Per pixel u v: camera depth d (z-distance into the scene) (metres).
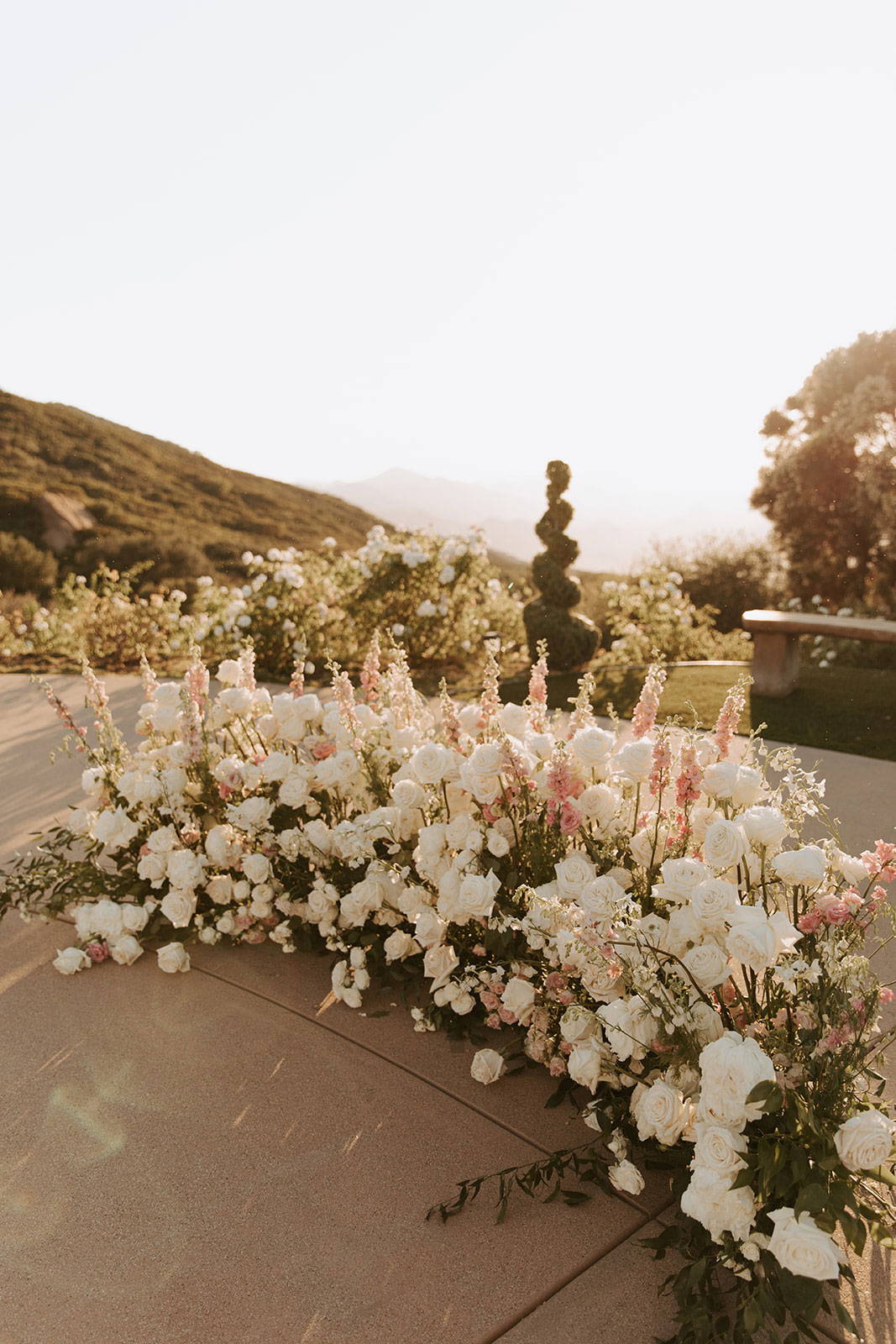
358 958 3.00
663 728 2.87
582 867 2.50
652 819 2.72
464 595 9.13
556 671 8.74
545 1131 2.44
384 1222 2.15
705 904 2.11
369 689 3.67
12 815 4.86
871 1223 1.87
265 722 3.57
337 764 3.22
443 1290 1.96
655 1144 2.27
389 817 2.99
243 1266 2.03
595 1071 2.26
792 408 15.30
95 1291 1.98
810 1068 1.96
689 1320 1.77
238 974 3.28
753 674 7.52
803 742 6.06
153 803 3.58
